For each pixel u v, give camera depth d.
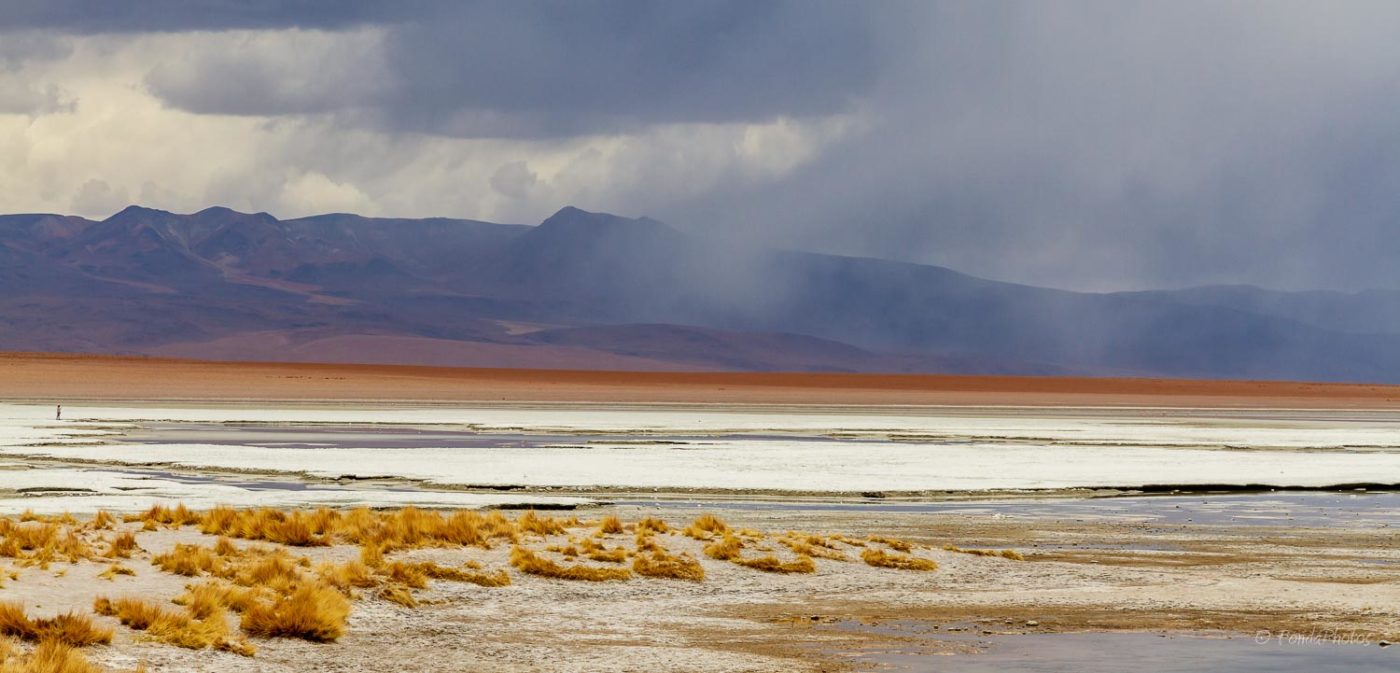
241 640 37.06
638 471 102.81
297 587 43.22
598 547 55.41
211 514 58.78
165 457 110.81
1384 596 49.16
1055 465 115.19
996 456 125.94
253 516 57.19
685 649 38.78
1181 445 149.62
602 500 83.81
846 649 38.91
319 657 36.41
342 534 55.31
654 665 36.44
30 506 72.75
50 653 31.44
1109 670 35.84
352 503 77.50
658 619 43.78
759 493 89.19
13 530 49.81
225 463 106.00
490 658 37.12
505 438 147.88
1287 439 165.75
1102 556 60.03
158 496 79.56
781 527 70.25
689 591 49.25
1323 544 65.06
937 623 43.44
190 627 36.81
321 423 176.38
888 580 52.34
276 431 157.12
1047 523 73.62
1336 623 43.69
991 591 50.12
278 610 38.75
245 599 40.38
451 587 47.16
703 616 44.50
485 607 44.81
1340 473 110.31
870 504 84.50
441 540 54.75
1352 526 73.31
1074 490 94.38
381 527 56.28
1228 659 37.47
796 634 41.31
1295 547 63.78
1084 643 39.97
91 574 43.91
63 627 34.66
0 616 34.50
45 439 131.88
